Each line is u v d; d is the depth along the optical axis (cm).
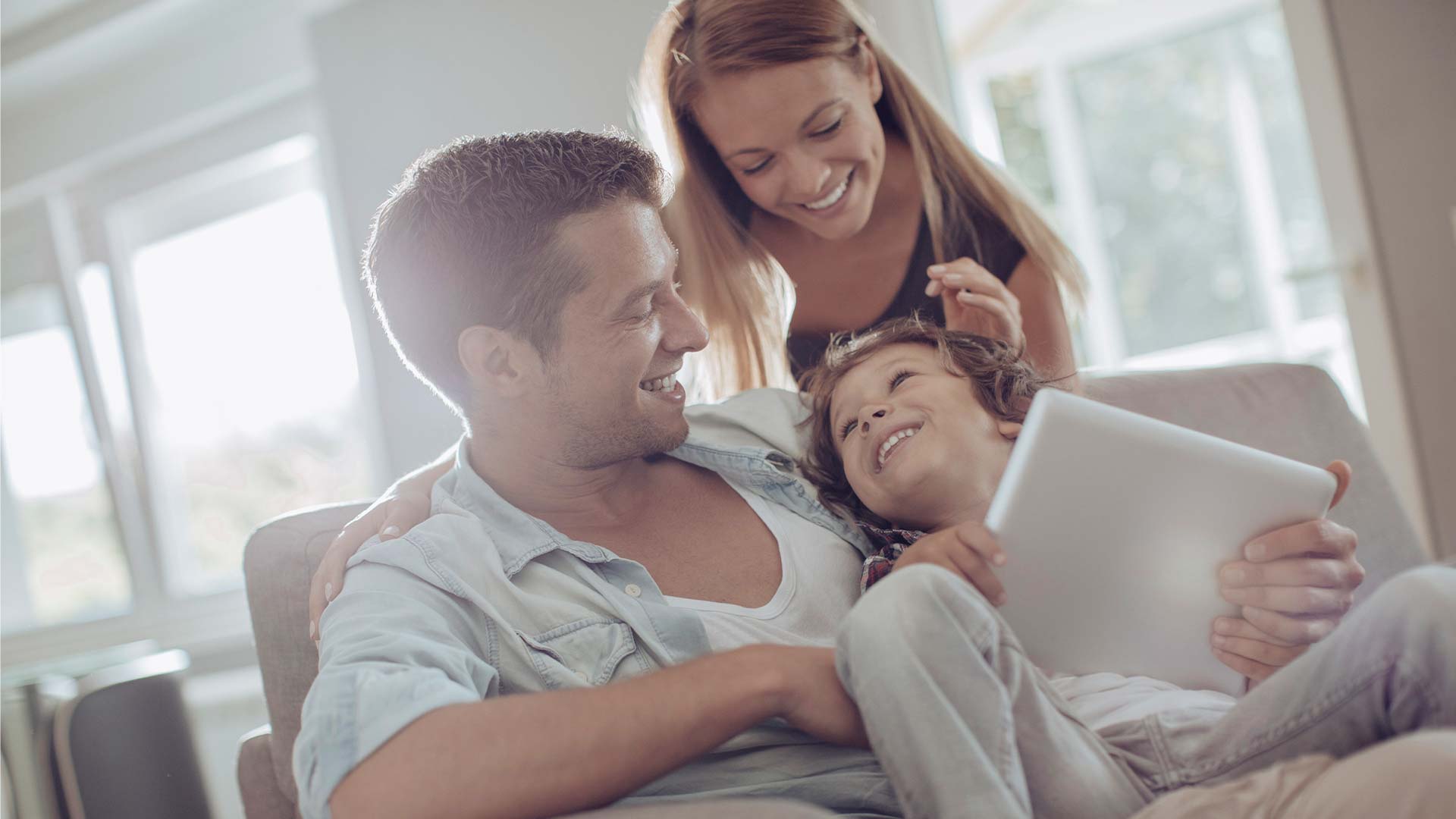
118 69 344
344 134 296
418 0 285
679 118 175
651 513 120
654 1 254
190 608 349
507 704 83
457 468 121
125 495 357
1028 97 413
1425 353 223
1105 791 84
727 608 110
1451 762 65
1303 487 98
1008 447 122
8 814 199
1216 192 404
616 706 82
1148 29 392
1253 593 97
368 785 80
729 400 140
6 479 372
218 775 316
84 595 364
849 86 169
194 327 350
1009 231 174
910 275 175
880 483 120
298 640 126
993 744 79
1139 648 101
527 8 270
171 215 351
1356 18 224
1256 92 395
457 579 105
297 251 333
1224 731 87
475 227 112
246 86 325
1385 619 78
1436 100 220
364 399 313
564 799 80
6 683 195
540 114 271
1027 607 97
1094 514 95
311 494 337
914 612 82
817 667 88
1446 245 221
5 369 370
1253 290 404
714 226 175
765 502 122
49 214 360
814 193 171
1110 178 416
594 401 114
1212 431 138
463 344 114
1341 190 227
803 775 100
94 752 161
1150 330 417
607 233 112
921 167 174
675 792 100
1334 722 81
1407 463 224
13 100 351
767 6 166
